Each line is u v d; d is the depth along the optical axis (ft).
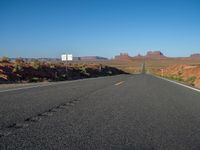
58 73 184.24
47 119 34.68
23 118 34.94
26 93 66.54
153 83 114.73
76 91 73.36
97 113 39.55
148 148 22.97
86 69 263.29
